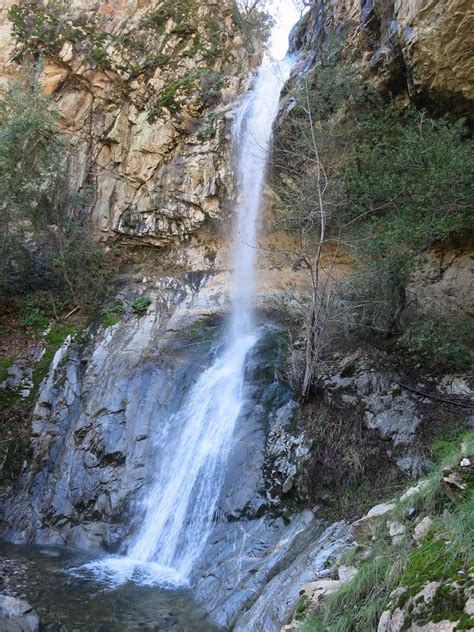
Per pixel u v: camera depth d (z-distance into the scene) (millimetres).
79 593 5918
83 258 12898
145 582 6316
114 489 8102
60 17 15062
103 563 6914
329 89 8875
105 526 7695
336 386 7711
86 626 5203
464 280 9320
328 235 9109
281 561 5695
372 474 6453
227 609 5379
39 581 6199
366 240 7594
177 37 15281
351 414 7227
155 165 14023
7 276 12594
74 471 8578
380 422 6961
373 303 7953
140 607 5645
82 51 14836
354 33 9641
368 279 7922
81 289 12656
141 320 11625
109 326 11547
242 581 5730
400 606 3125
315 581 4543
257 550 6219
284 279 11672
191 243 13523
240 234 12773
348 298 8227
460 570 3033
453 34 7387
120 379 9828
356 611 3676
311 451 6949
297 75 11664
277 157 10648
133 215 13875
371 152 8047
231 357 9914
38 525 8016
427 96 8305
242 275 12391
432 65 7832
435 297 9234
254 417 8016
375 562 3926
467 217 7512
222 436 7973
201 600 5797
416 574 3270
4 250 12180
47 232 12711
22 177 11836
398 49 8266
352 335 8492
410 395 7223
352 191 7949
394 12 8492
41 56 13898
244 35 16500
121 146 14500
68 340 11367
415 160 7383
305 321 8031
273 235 12008
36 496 8484
